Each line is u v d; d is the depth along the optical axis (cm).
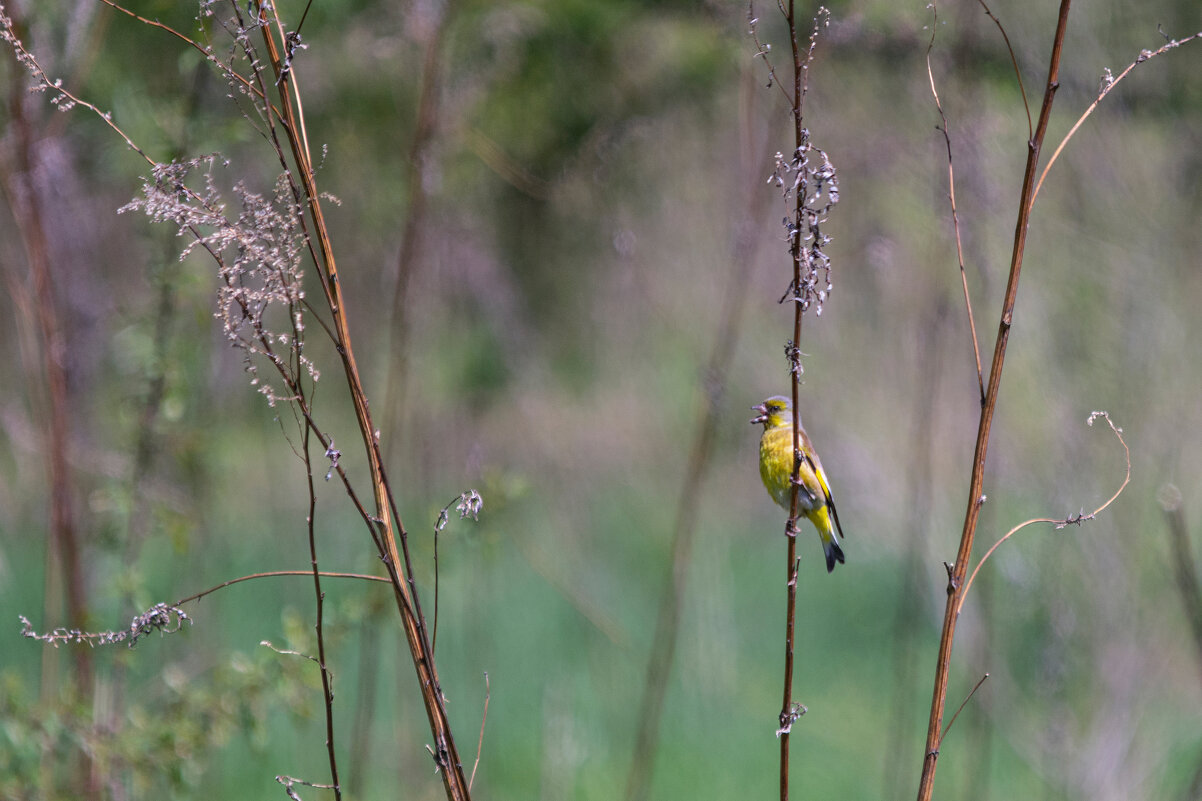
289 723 1141
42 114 837
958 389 1305
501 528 1002
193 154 768
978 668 1180
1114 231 1420
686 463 1727
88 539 848
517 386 1573
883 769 1278
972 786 1095
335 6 1266
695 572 1541
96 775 742
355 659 1336
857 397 1385
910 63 1342
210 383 953
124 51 1086
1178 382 1327
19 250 948
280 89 438
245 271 421
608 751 1230
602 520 1692
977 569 448
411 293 932
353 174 1417
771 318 1473
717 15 1145
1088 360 1346
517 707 1261
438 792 1059
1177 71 1457
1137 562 1227
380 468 445
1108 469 1272
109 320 923
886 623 1582
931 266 1287
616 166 1533
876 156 1370
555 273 1769
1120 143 1442
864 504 1362
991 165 1251
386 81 1315
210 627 993
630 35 1541
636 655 1363
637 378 1795
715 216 1527
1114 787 1130
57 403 817
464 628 1244
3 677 680
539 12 1390
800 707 465
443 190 1227
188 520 819
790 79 1348
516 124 1573
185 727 705
